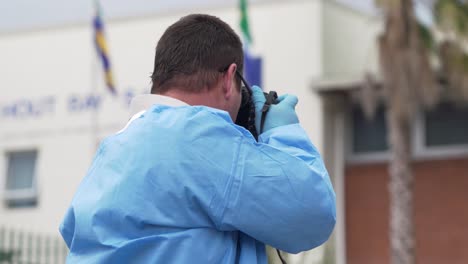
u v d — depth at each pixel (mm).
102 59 20000
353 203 20641
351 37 21094
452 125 20453
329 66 20625
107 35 22328
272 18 20953
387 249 20281
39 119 22859
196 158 3770
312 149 4008
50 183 22484
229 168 3771
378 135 20766
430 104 19641
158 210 3736
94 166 4008
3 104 23203
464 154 20297
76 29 22922
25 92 23094
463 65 19938
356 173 20719
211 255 3742
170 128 3834
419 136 20641
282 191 3777
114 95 20562
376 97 19891
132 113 4133
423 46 19844
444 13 19922
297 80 20562
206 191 3744
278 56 20766
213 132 3826
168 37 4070
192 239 3717
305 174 3818
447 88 20328
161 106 3984
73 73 22766
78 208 3875
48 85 22938
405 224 19297
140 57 22047
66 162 22438
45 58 23078
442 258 20078
